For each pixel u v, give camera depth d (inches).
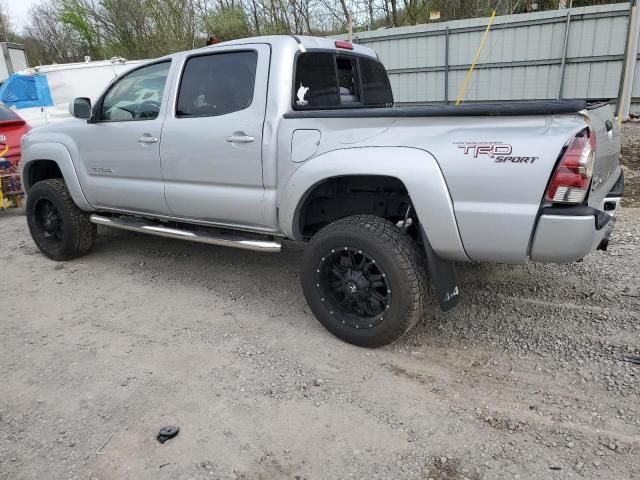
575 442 98.5
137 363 133.3
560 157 102.3
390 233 124.7
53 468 98.1
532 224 106.8
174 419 110.4
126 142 173.0
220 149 148.9
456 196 113.0
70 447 103.5
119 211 188.9
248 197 147.0
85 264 210.1
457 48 618.2
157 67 167.8
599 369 120.0
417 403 112.6
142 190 173.2
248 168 144.6
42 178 224.8
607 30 537.0
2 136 306.3
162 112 163.5
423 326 145.3
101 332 151.4
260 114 140.6
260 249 151.2
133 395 119.5
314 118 130.8
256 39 146.0
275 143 138.7
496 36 592.1
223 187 152.9
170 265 203.5
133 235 245.8
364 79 181.5
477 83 620.7
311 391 118.2
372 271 130.8
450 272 126.9
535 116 104.3
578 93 571.2
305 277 138.6
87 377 127.8
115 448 102.7
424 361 128.5
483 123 109.3
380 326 128.4
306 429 105.8
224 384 122.3
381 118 120.9
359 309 135.0
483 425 104.7
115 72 517.3
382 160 119.7
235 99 147.9
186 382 123.8
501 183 107.8
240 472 95.3
